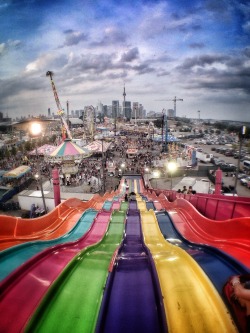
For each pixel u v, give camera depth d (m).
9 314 3.72
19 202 32.62
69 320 3.54
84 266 5.27
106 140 81.50
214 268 4.98
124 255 6.31
